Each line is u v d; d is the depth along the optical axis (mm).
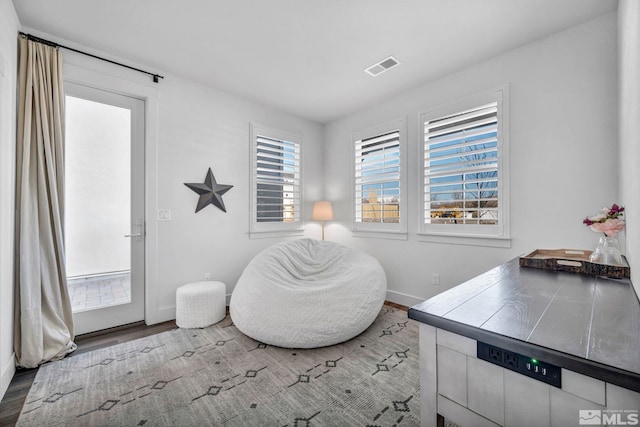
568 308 977
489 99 2602
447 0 1874
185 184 2967
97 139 2531
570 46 2172
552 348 684
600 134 2055
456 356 862
